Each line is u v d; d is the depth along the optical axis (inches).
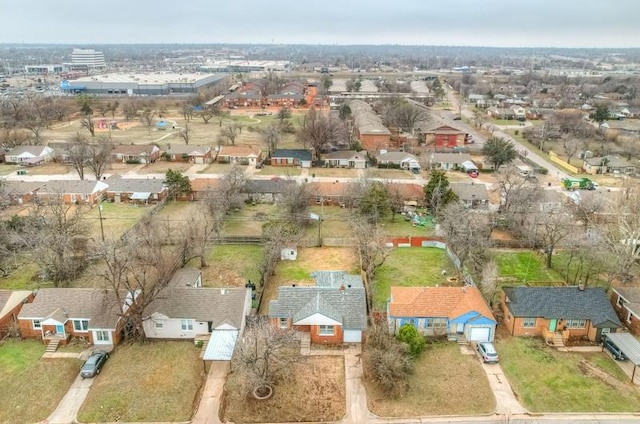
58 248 2156.7
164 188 3457.2
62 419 1433.3
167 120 6825.8
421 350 1732.3
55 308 1804.9
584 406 1488.7
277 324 1855.3
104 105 7559.1
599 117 6279.5
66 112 6958.7
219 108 7465.6
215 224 2628.0
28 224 2486.5
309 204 3240.7
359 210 3046.3
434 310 1839.3
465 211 2682.1
